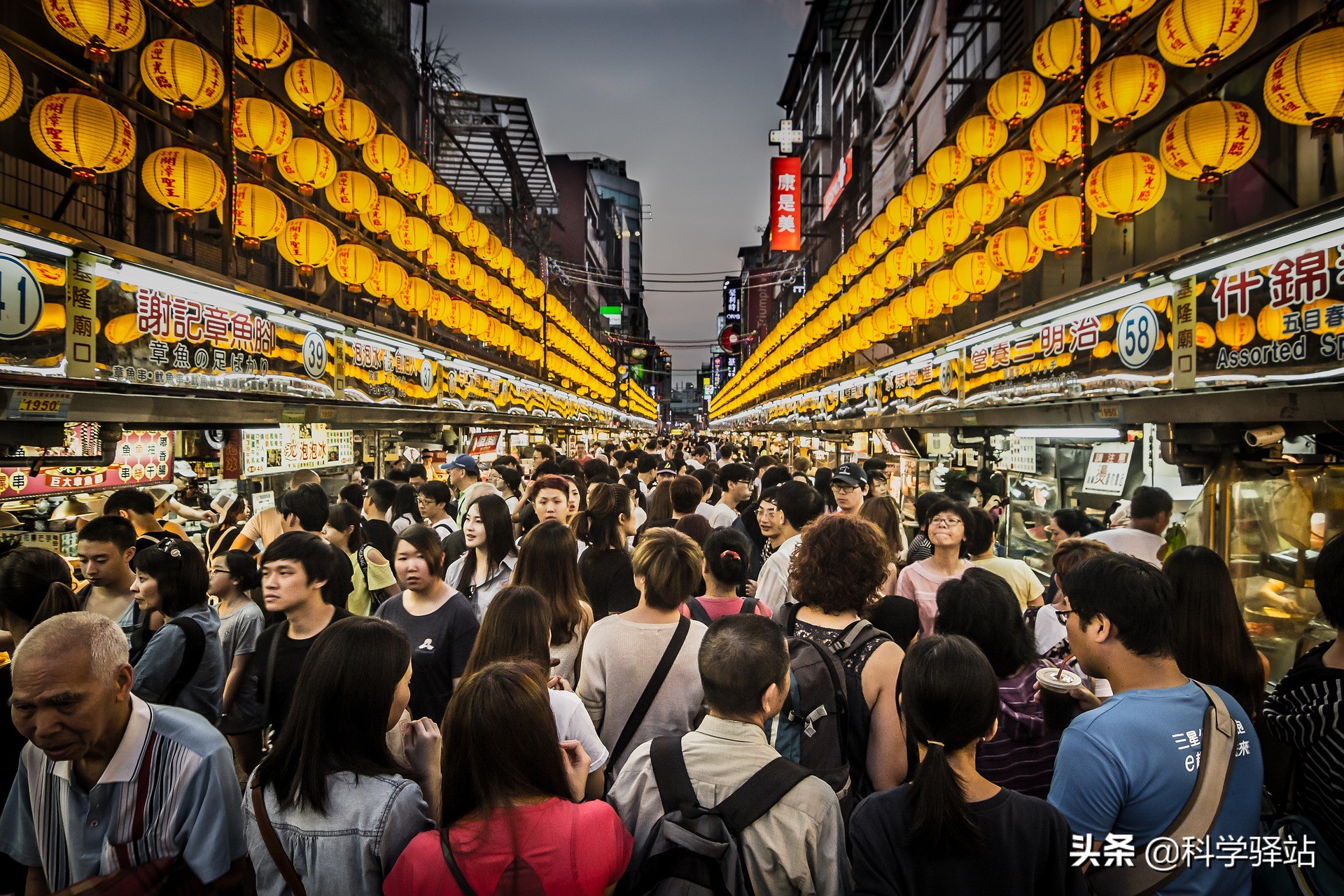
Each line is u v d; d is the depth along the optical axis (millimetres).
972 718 1464
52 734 1573
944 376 6641
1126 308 3834
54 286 3301
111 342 3594
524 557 3096
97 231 6535
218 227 8234
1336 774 1758
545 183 22172
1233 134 3441
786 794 1651
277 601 2707
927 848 1444
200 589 2932
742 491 6102
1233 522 3742
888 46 17500
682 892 1547
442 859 1491
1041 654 3104
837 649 2305
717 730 1771
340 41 11094
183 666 2766
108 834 1710
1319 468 3467
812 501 4152
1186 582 2264
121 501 4203
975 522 3586
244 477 7109
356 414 6797
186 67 4215
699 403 114375
